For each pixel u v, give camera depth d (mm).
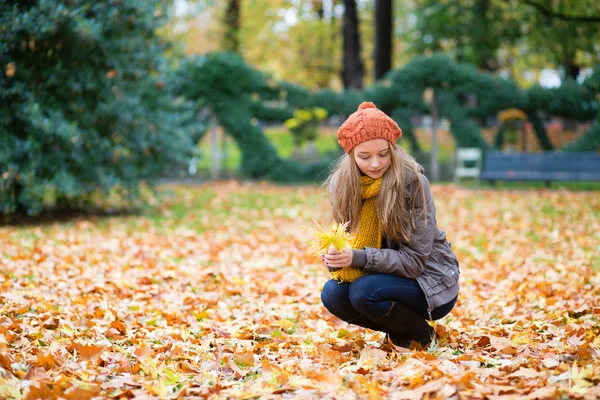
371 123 3139
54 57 9367
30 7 8898
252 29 29312
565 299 4770
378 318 3264
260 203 12992
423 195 3174
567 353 3107
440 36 21469
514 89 17266
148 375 3010
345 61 24500
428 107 18047
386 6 19125
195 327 4070
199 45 29828
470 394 2492
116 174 10992
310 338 3752
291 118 18375
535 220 9828
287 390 2732
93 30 9258
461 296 5125
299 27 29828
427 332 3473
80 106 9945
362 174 3318
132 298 5008
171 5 11500
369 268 3191
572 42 16703
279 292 5250
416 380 2695
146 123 11211
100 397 2586
